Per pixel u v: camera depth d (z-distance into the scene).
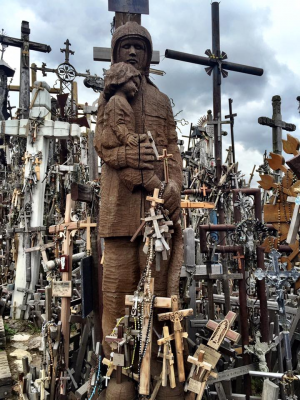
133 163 3.46
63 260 4.46
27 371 4.23
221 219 7.98
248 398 3.90
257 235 4.43
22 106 10.78
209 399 3.80
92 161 6.16
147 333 3.14
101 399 3.46
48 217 10.52
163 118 4.00
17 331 7.87
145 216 3.43
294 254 4.02
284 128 10.31
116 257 3.70
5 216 12.50
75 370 4.54
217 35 8.03
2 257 10.28
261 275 3.38
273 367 4.81
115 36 3.87
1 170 14.56
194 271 4.86
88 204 5.20
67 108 11.50
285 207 4.02
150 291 3.25
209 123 8.19
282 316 3.28
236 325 5.64
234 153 10.13
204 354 3.29
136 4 4.53
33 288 8.58
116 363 3.28
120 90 3.68
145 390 3.06
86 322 4.66
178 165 4.04
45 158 9.27
